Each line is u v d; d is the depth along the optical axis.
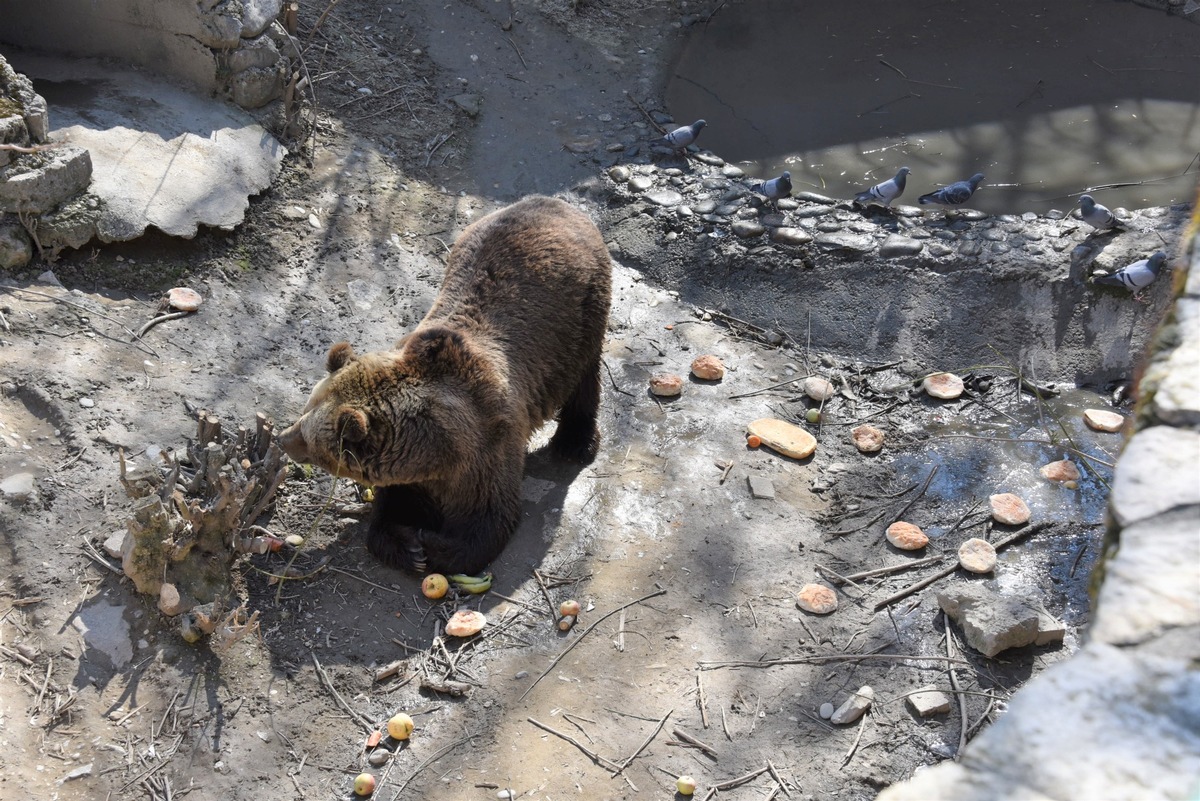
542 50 9.91
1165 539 1.91
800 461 6.32
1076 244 7.35
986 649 4.91
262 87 7.57
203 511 4.70
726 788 4.35
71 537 4.93
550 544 5.60
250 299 6.73
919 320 7.29
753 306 7.55
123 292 6.42
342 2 9.48
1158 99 9.38
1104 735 1.65
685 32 10.45
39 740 4.24
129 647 4.61
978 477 6.24
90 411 5.52
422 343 5.09
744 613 5.23
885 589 5.41
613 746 4.51
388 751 4.45
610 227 8.12
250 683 4.64
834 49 10.27
